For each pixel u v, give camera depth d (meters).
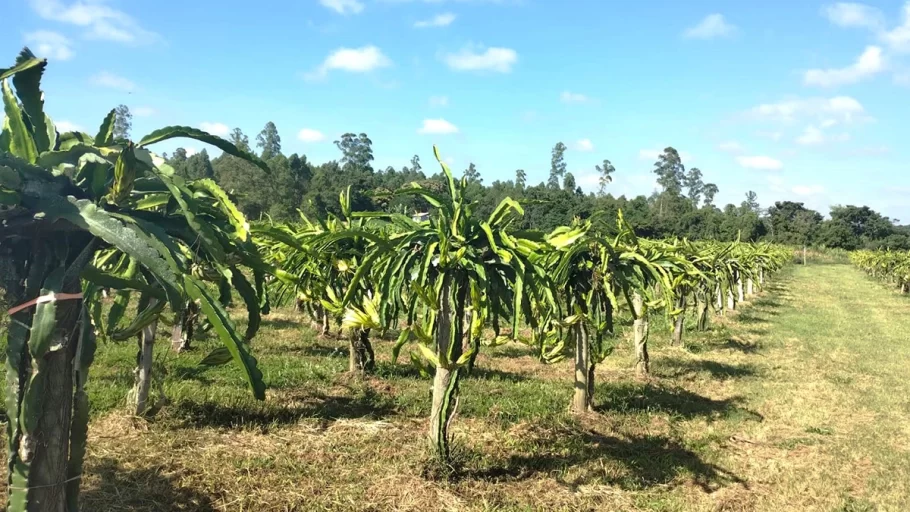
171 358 7.50
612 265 5.91
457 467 4.51
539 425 5.83
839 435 6.27
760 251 20.83
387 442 5.06
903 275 24.52
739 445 5.82
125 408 5.30
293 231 6.73
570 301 6.00
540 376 8.22
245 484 4.12
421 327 4.45
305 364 7.73
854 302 21.02
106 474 4.07
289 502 3.91
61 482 2.40
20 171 2.06
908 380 9.02
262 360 7.85
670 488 4.67
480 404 6.41
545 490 4.41
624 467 4.96
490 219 4.19
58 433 2.38
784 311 17.61
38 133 2.28
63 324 2.28
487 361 9.05
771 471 5.14
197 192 2.66
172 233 2.42
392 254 4.29
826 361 10.20
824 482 4.96
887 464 5.45
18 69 2.06
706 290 11.75
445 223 4.27
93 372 6.62
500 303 4.35
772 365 9.70
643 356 8.49
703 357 10.13
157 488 3.94
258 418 5.50
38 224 2.13
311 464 4.54
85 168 2.28
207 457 4.51
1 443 4.33
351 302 4.63
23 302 2.21
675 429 6.11
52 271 2.18
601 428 5.95
